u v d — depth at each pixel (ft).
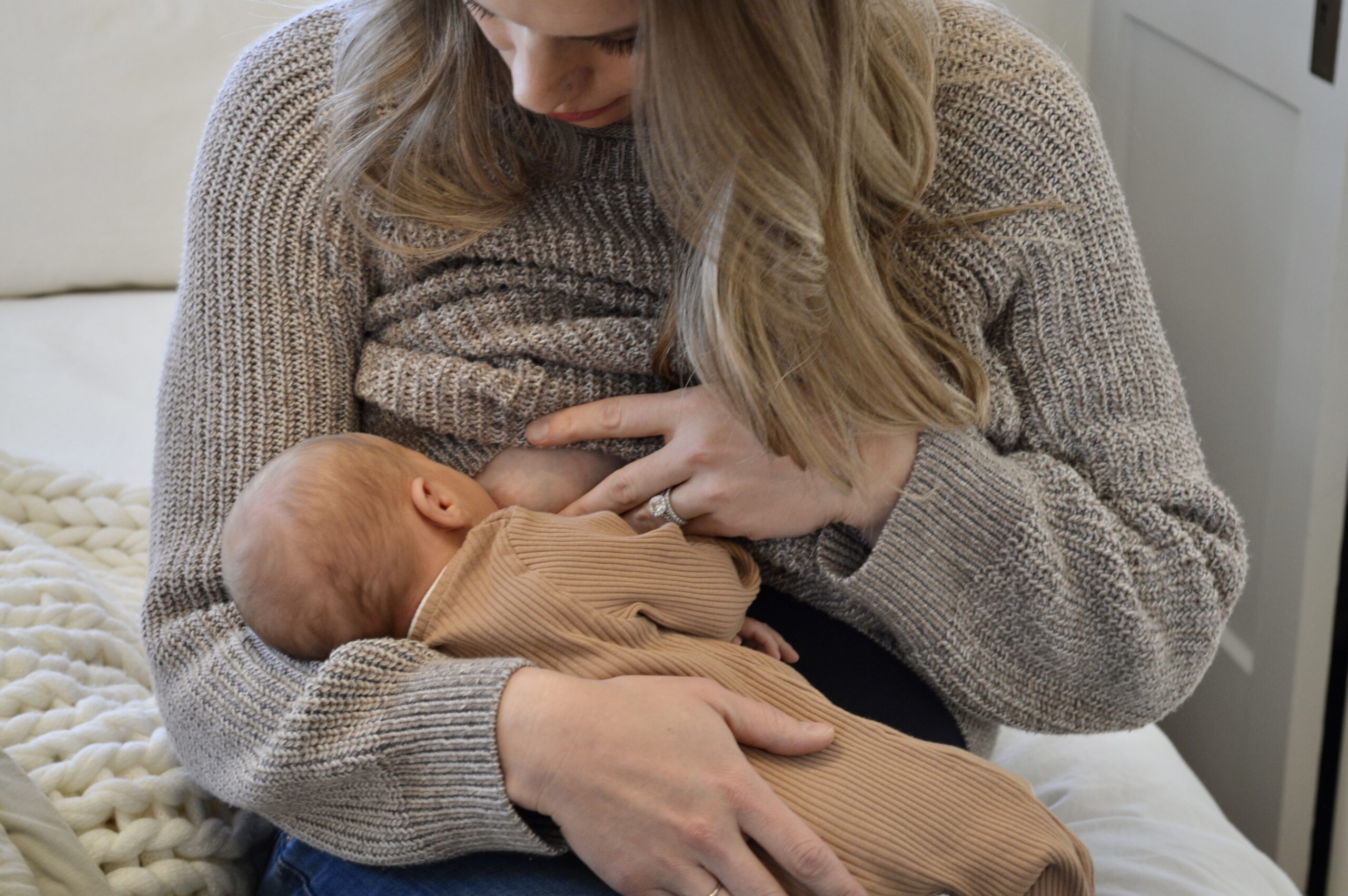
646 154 2.55
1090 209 2.93
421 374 2.97
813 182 2.46
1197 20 5.14
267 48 3.04
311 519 2.69
